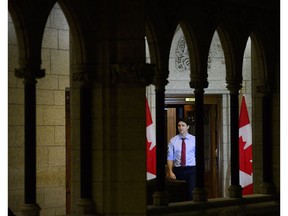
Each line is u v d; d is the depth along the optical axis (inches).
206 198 418.6
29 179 354.9
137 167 364.2
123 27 365.4
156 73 398.3
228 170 579.8
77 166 376.5
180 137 506.0
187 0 410.6
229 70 438.3
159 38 397.1
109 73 365.1
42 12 354.6
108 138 366.3
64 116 502.0
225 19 432.8
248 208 437.7
